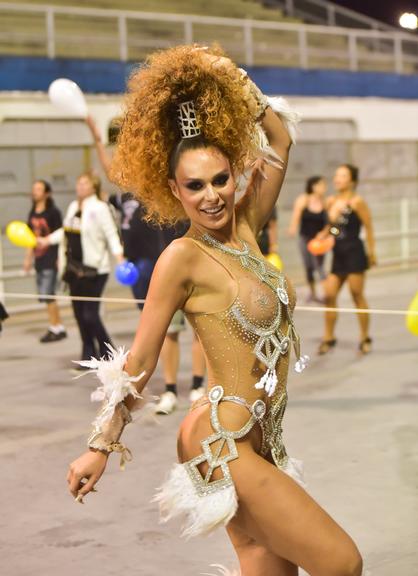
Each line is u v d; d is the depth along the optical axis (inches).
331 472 204.8
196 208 109.5
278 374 111.2
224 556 161.8
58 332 397.7
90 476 108.4
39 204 405.1
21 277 500.7
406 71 860.0
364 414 256.4
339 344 370.6
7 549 166.9
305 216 497.4
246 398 109.0
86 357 332.5
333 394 282.7
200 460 107.6
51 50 569.6
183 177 109.5
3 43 619.5
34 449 231.5
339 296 526.9
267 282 110.4
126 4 761.6
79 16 723.4
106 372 106.0
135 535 172.2
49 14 573.9
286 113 122.1
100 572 156.0
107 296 546.3
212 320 109.1
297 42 840.9
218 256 109.7
